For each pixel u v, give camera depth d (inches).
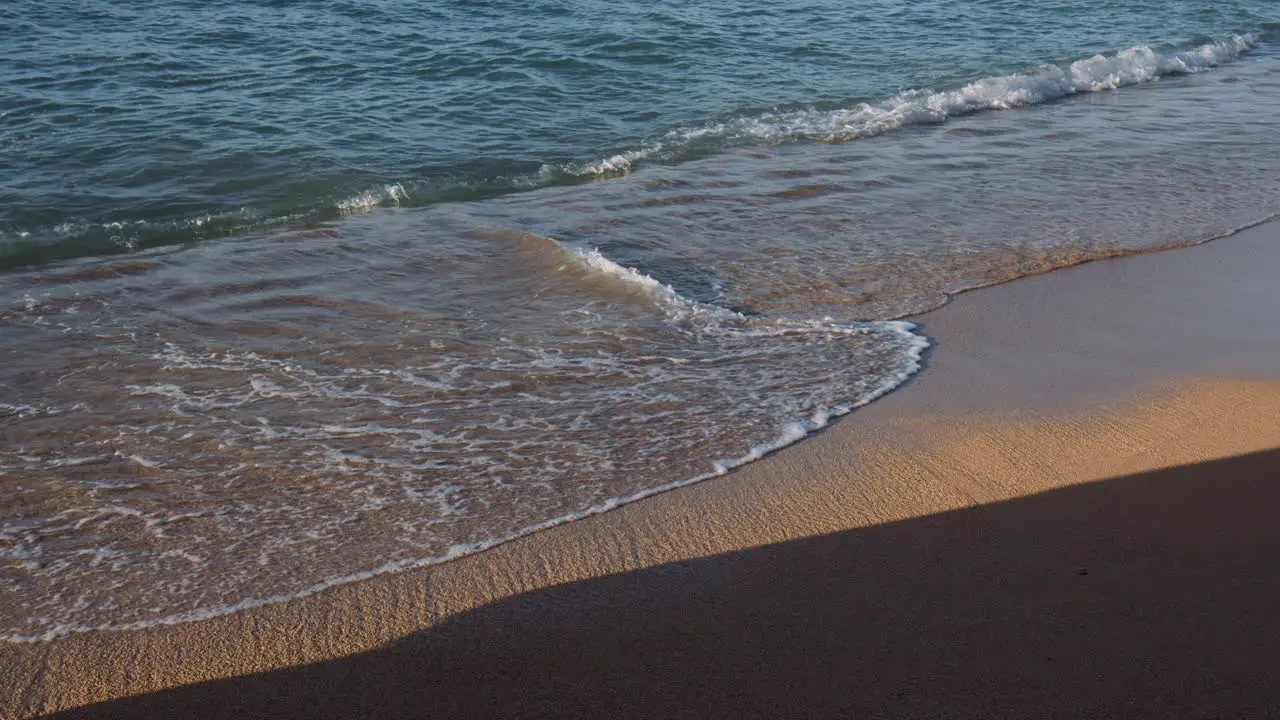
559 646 134.0
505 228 310.0
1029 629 133.6
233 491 175.9
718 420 200.2
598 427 198.1
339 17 589.6
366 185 358.9
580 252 286.8
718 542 157.8
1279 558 148.6
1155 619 134.8
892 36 609.9
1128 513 161.5
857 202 342.0
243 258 290.0
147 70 481.1
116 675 130.8
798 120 449.1
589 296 262.7
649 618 139.1
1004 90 501.0
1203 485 170.1
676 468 182.4
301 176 363.9
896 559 151.0
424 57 519.8
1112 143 416.8
